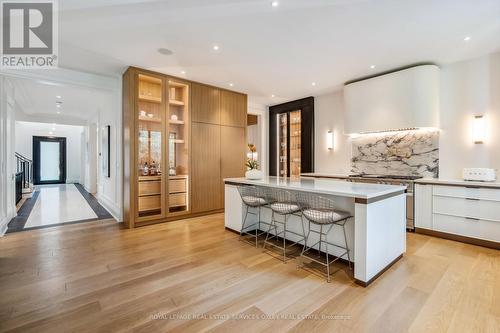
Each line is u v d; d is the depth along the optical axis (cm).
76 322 178
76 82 431
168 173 461
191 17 267
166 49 347
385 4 247
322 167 590
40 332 168
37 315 186
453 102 400
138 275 250
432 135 420
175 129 511
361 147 516
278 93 574
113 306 198
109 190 574
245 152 574
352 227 272
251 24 283
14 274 252
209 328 172
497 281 236
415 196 390
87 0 235
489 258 290
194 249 322
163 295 214
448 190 356
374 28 293
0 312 189
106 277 246
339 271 260
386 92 431
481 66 374
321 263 263
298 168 661
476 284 231
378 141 490
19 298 208
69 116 834
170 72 441
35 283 233
